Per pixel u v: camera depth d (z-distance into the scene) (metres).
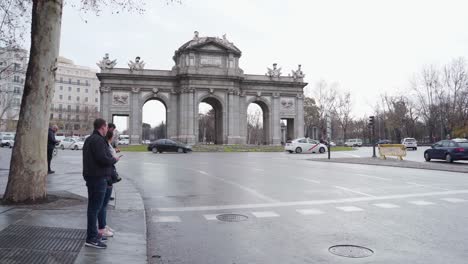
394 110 104.94
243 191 14.66
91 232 6.83
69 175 18.66
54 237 7.31
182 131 68.38
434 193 14.15
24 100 10.69
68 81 157.88
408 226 9.09
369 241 7.85
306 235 8.33
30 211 9.44
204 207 11.46
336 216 10.22
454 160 30.50
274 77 75.69
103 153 6.70
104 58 68.19
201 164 28.98
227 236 8.25
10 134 68.25
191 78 68.31
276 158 38.06
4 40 21.62
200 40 70.12
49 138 19.31
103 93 67.50
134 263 6.18
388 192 14.40
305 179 18.72
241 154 47.72
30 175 10.62
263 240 7.93
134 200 11.70
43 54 10.78
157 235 8.34
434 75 89.81
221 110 71.75
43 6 10.77
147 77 69.06
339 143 116.31
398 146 34.44
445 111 87.12
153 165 27.75
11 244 6.79
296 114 76.50
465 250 7.23
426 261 6.62
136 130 68.50
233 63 71.31
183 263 6.54
